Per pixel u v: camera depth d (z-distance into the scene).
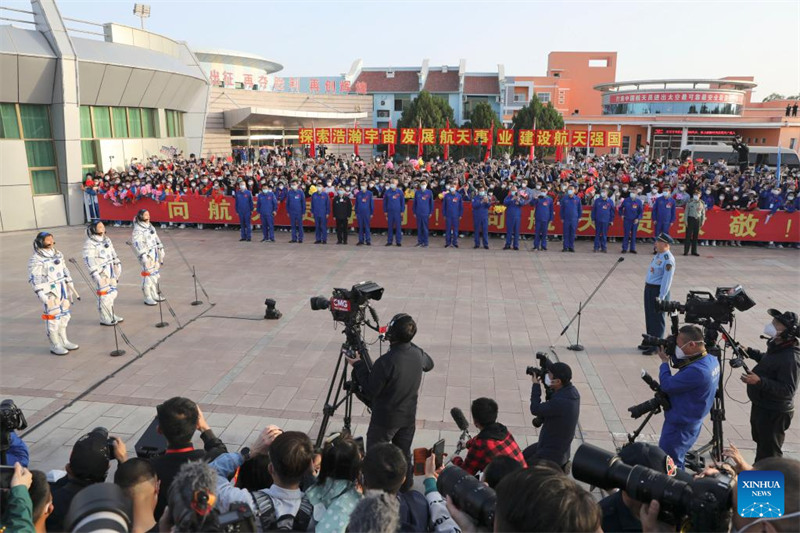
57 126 20.72
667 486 2.60
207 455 4.09
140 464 3.09
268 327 10.58
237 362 8.98
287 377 8.41
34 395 7.83
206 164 25.75
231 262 15.71
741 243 18.50
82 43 20.92
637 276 14.39
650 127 46.62
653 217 17.19
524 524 1.63
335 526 3.14
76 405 7.53
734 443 6.64
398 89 57.19
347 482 3.43
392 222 17.98
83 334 10.27
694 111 46.69
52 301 9.12
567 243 17.41
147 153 25.30
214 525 2.42
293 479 3.22
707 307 5.80
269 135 46.19
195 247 17.72
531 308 11.72
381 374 4.77
